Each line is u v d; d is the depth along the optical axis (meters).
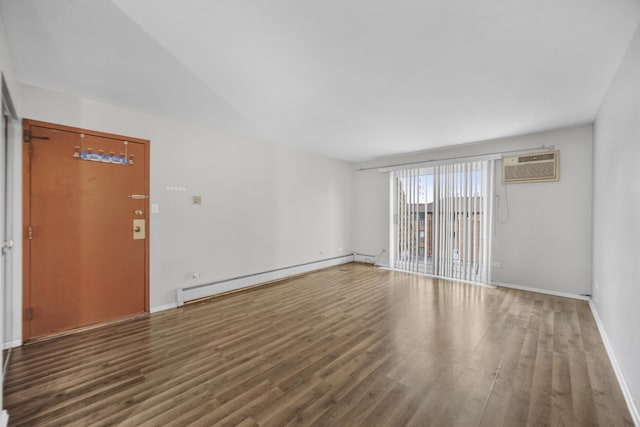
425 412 1.75
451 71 2.42
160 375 2.14
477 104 3.14
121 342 2.69
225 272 4.27
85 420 1.68
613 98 2.50
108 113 3.17
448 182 5.26
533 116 3.52
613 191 2.52
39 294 2.77
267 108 3.29
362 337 2.79
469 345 2.62
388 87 2.73
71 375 2.14
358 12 1.70
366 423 1.65
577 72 2.42
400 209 6.03
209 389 1.97
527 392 1.95
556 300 3.93
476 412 1.75
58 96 2.86
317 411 1.75
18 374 2.16
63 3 1.61
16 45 2.04
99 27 1.84
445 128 4.02
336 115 3.51
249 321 3.19
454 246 5.16
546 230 4.23
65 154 2.90
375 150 5.48
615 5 1.63
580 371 2.20
